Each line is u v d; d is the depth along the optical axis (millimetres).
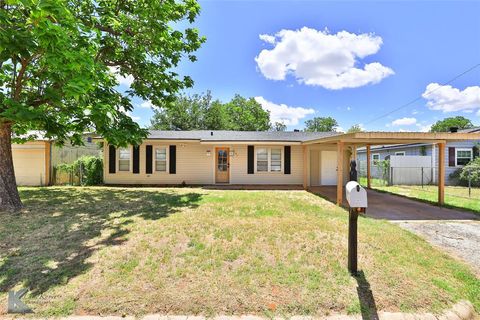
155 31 7551
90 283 2730
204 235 4293
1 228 4672
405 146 17328
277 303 2428
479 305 2545
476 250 4059
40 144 12164
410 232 4875
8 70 6742
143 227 4750
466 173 13367
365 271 3064
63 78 4832
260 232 4473
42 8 3914
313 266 3178
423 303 2475
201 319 2219
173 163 12672
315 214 6039
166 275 2918
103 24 7352
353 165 3125
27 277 2842
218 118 29609
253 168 12852
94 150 16312
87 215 5719
